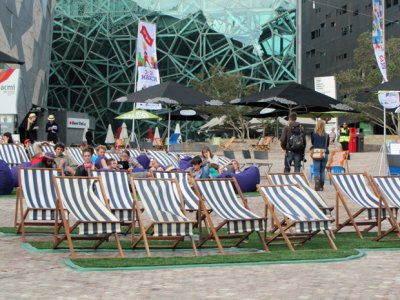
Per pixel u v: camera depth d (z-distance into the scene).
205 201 10.80
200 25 83.06
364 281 7.70
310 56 85.44
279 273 8.22
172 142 39.25
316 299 6.78
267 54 81.50
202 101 22.31
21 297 6.83
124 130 47.69
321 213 10.49
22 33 51.78
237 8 82.38
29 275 8.01
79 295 6.95
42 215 10.44
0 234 11.40
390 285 7.47
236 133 69.94
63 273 8.15
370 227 12.15
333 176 11.92
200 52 82.88
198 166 16.73
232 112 57.50
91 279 7.79
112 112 86.12
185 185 11.59
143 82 26.23
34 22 56.50
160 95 22.05
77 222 9.31
